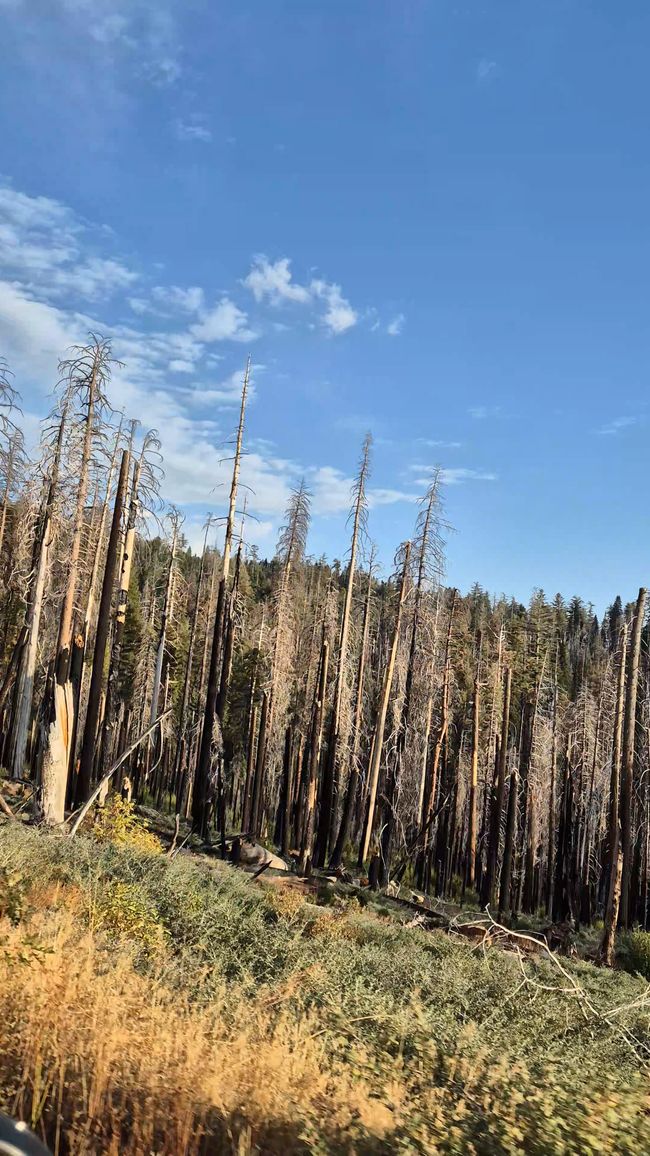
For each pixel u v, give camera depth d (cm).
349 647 3262
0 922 763
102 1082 451
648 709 3469
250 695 4903
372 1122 486
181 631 5134
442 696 3672
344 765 3200
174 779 6322
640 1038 1025
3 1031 498
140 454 2795
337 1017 758
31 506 2473
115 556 2258
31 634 2741
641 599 2630
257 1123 455
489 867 3469
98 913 977
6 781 2628
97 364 2328
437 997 1020
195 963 913
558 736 4841
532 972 1412
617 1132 516
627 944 2634
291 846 4666
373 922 1773
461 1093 600
